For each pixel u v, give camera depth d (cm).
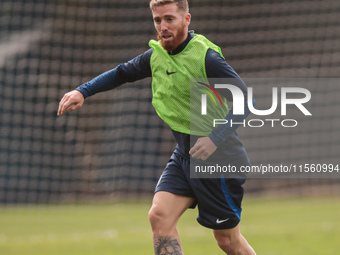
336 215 3112
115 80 1490
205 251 2167
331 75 4781
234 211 1386
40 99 4825
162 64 1373
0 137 4600
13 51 5131
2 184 4456
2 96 4800
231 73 1316
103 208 3953
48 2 5400
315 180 4475
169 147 4669
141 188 4597
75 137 4666
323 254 2036
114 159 4644
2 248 2320
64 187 4547
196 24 4994
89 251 2225
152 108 4741
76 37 5050
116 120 4719
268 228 2739
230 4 5016
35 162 4578
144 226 2981
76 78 4959
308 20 4966
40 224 3130
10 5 5428
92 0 5094
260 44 4944
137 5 5062
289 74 4844
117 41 5006
